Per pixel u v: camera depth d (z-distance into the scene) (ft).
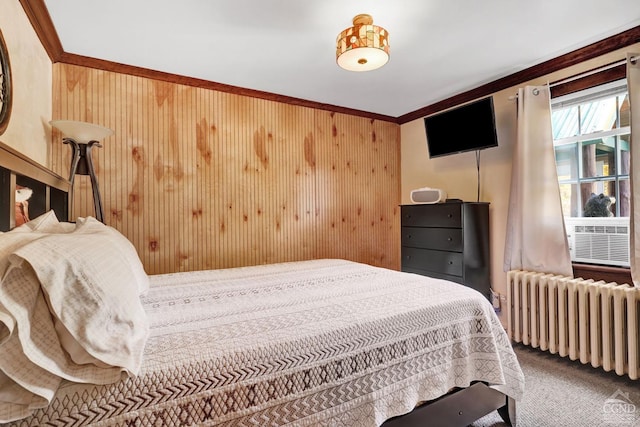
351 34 5.54
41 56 6.28
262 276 6.69
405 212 10.62
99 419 2.56
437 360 4.54
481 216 9.25
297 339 3.60
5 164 3.83
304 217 10.53
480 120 8.94
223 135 9.12
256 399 3.21
